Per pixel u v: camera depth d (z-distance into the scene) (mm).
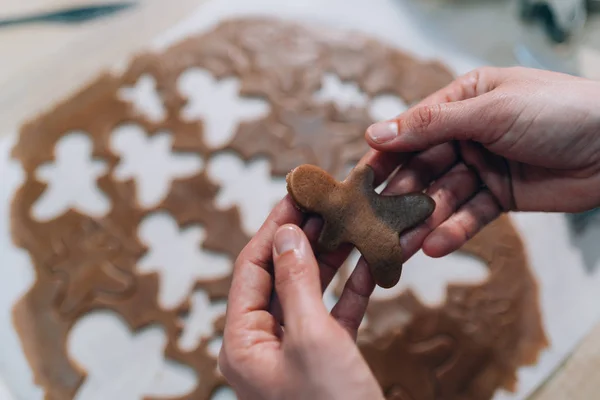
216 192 464
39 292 439
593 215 462
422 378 418
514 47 517
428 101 401
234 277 354
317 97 492
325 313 318
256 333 333
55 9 527
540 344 436
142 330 437
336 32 509
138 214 459
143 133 482
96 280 442
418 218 360
